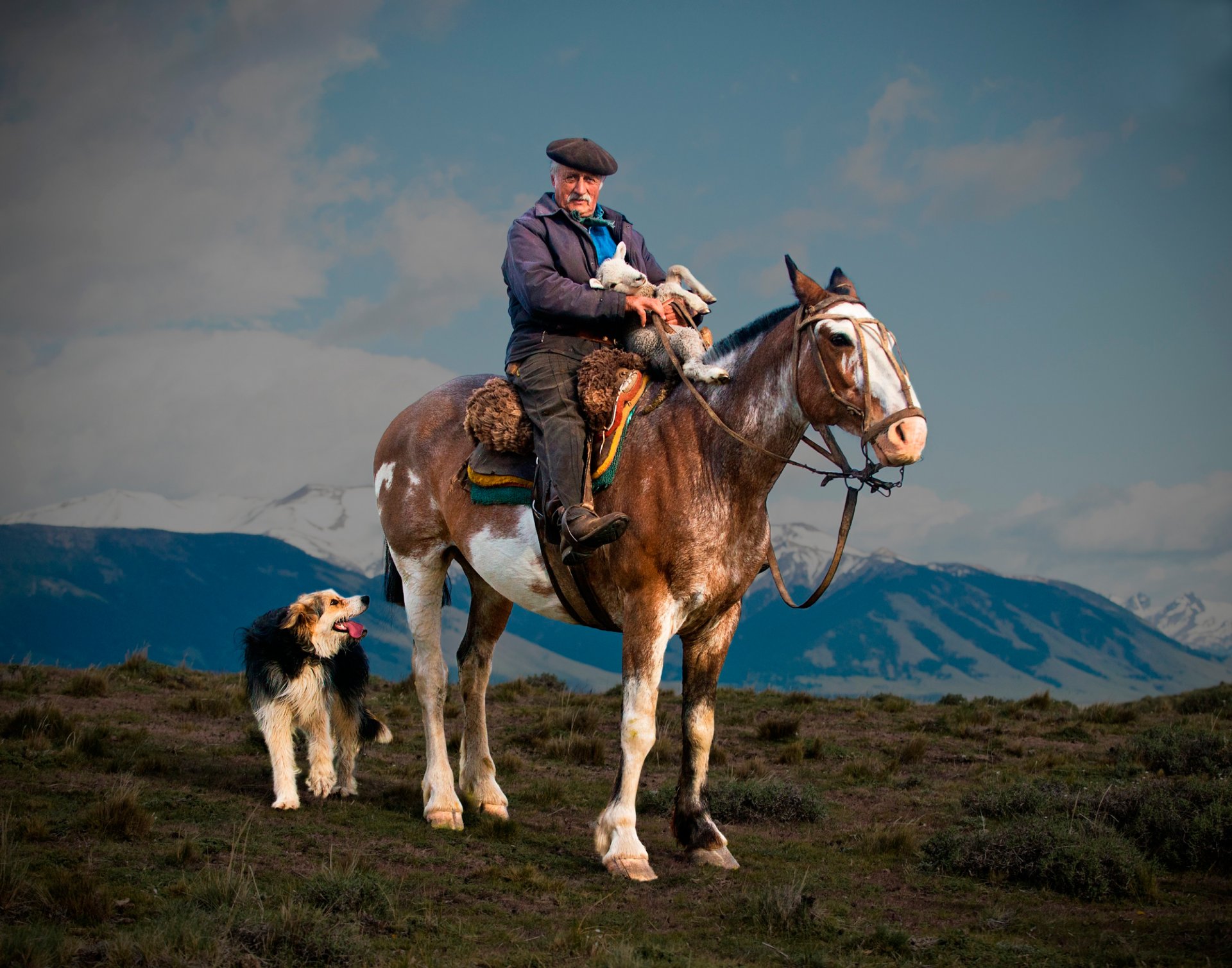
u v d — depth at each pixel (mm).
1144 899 6922
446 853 7559
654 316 7473
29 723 10656
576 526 6809
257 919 5512
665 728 13492
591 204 8125
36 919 5594
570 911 6402
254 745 11031
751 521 7203
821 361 6738
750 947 5816
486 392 7855
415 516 8891
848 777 11273
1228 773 11094
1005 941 5977
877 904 6777
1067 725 15008
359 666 9578
